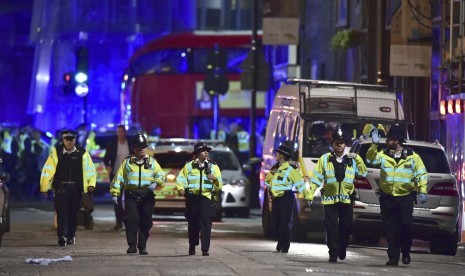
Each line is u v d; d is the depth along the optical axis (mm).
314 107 65375
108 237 64625
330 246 50031
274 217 54719
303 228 61688
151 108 126812
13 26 176750
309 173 61688
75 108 147875
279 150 54594
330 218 50125
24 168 111312
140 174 51938
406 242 50125
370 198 57844
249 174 99000
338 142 50219
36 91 152375
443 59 78062
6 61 180500
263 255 52375
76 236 65500
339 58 107500
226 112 127312
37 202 106562
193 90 126188
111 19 146875
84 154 57500
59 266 44906
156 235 67500
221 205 82125
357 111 65875
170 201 77375
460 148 64438
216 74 110625
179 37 126250
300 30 120938
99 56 149125
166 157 78750
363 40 99375
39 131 113312
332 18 109438
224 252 53812
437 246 59469
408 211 50094
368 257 53844
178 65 126625
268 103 128500
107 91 149125
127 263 46406
